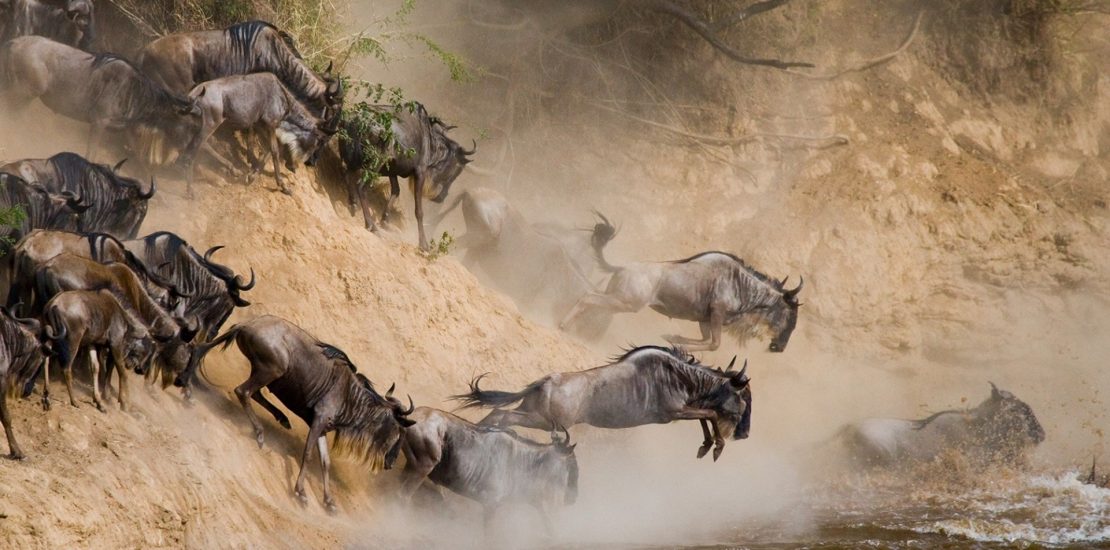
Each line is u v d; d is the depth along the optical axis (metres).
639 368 53.06
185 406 43.81
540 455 49.66
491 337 59.53
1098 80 118.56
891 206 94.88
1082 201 105.00
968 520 53.56
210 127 53.81
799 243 90.56
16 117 52.56
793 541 50.72
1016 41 115.44
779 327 67.62
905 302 91.44
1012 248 96.38
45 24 54.88
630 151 95.25
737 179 96.31
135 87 51.78
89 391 41.06
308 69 58.56
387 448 46.50
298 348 44.78
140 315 42.16
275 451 45.94
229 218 54.94
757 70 103.38
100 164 47.97
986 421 67.69
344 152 60.12
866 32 112.31
